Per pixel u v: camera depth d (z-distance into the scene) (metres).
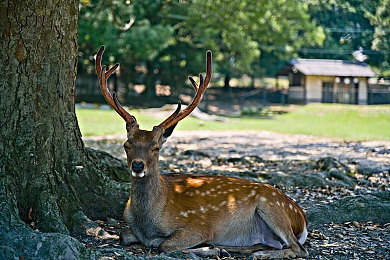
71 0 7.27
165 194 6.69
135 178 6.53
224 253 6.54
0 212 6.36
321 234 7.61
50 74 7.11
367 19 33.78
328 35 39.25
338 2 33.47
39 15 6.93
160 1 36.25
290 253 6.56
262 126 30.27
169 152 16.34
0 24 6.81
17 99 6.90
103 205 7.71
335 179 11.41
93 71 46.09
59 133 7.29
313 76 50.44
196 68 45.16
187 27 38.00
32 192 6.91
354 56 48.28
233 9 29.89
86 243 6.80
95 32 31.88
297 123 32.72
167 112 32.97
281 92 53.91
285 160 15.06
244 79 66.19
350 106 39.66
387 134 25.30
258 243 6.99
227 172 11.14
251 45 39.03
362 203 8.55
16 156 6.87
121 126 26.27
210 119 32.75
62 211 7.07
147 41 32.38
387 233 7.83
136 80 50.19
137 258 5.89
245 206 6.88
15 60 6.86
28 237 5.93
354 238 7.53
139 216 6.63
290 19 34.34
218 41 44.53
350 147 18.89
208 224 6.79
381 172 12.77
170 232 6.66
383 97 48.28
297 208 7.17
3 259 5.69
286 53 43.09
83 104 36.81
